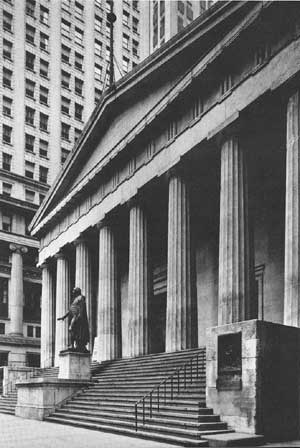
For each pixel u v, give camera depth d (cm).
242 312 2278
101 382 2703
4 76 7050
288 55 2120
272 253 2922
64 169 4219
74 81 7788
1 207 6719
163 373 2334
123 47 8494
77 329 2847
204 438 1514
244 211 2381
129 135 3225
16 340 6544
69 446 1550
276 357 1620
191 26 2667
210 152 2702
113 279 3616
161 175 2959
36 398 2603
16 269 6744
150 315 3150
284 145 2669
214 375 1711
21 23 7325
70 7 7938
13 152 6969
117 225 3778
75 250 4447
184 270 2767
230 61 2478
